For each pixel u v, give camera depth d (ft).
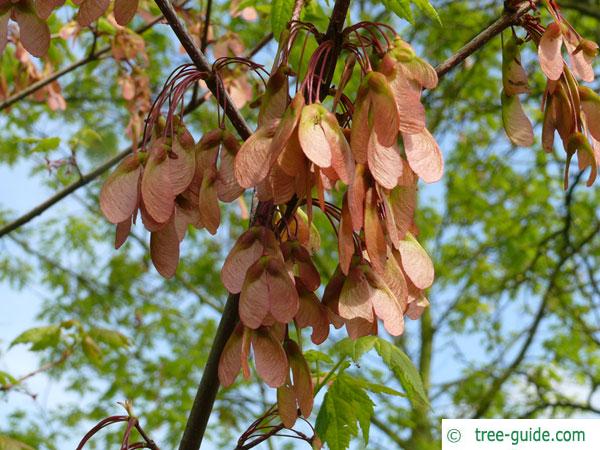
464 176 35.19
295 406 5.08
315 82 5.50
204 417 5.95
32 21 5.38
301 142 4.46
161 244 5.10
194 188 5.30
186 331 33.22
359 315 5.04
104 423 5.83
